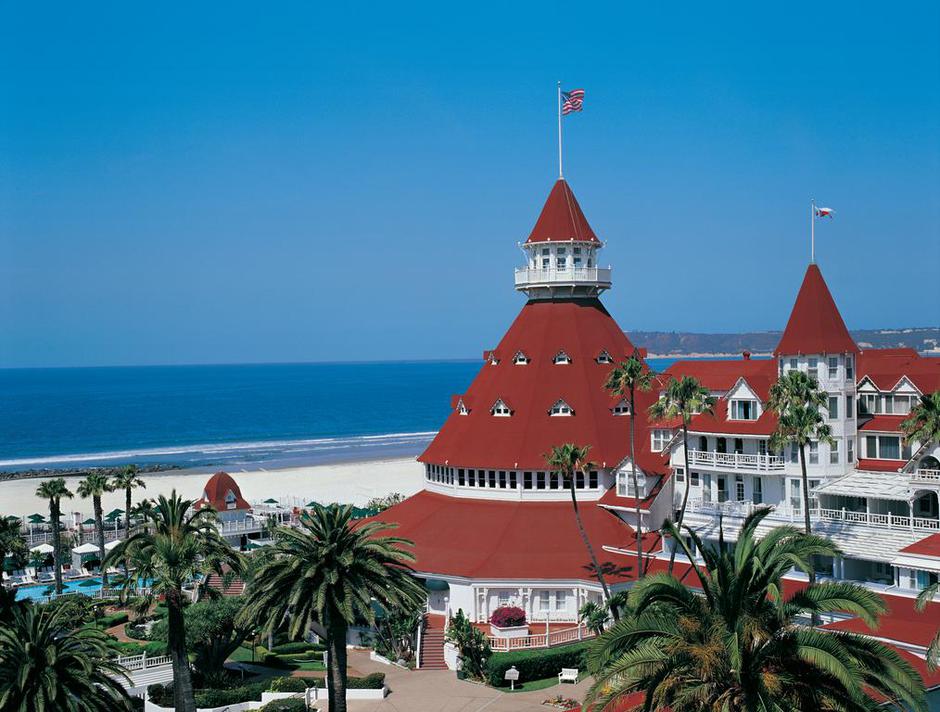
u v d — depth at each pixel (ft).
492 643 253.24
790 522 260.83
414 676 246.06
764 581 132.16
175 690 198.59
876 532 242.37
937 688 172.14
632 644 133.08
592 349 332.39
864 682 135.44
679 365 312.50
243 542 431.84
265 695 231.50
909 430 236.02
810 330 263.49
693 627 130.72
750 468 270.67
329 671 195.42
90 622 309.01
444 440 336.29
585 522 296.30
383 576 192.75
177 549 196.95
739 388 279.49
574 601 273.75
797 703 128.67
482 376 346.33
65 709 167.02
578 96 349.41
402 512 328.29
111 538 433.07
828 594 135.23
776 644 130.00
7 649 170.09
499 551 286.66
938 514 242.78
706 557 141.69
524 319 346.13
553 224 344.69
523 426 316.81
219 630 246.68
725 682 129.18
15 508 576.61
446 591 282.15
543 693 227.40
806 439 226.38
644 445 310.65
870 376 270.87
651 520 289.74
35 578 383.04
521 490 309.01
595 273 341.21
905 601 219.82
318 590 185.98
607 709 137.18
